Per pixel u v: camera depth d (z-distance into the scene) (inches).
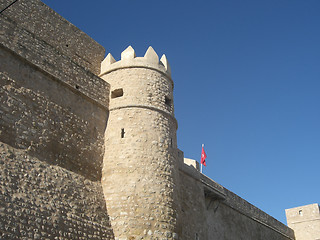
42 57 596.4
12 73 538.9
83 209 543.8
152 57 741.3
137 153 624.7
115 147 637.3
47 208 488.1
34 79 569.0
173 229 591.2
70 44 749.9
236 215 1083.3
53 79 601.3
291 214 1582.2
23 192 472.1
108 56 763.4
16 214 445.4
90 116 646.5
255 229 1179.3
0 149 477.7
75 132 605.3
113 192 594.2
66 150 576.4
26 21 681.0
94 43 809.5
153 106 683.4
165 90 724.7
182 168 856.9
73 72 643.5
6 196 446.6
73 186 552.7
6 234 422.9
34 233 453.7
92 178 603.2
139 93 688.4
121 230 559.8
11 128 506.0
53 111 579.5
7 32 555.5
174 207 614.2
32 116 542.3
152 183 605.6
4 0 656.4
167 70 756.0
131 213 571.2
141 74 711.1
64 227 495.5
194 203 858.1
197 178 903.7
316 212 1524.4
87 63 768.3
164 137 667.4
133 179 599.8
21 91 540.4
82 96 645.3
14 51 552.1
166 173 633.0
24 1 690.8
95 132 644.7
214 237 922.1
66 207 518.0
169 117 700.7
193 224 826.2
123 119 661.9
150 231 565.3
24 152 509.7
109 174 614.9
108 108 687.1
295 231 1536.7
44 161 533.6
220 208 1005.2
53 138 562.6
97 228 543.2
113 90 706.2
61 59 629.3
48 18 726.5
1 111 500.7
